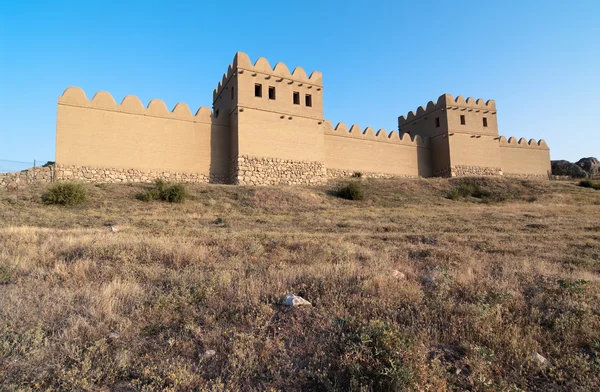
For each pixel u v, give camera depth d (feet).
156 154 88.74
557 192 106.42
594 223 60.18
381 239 45.24
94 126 82.28
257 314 17.58
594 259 35.55
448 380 13.32
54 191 65.57
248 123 95.04
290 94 103.09
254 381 12.89
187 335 15.81
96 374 12.50
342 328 16.40
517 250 38.81
